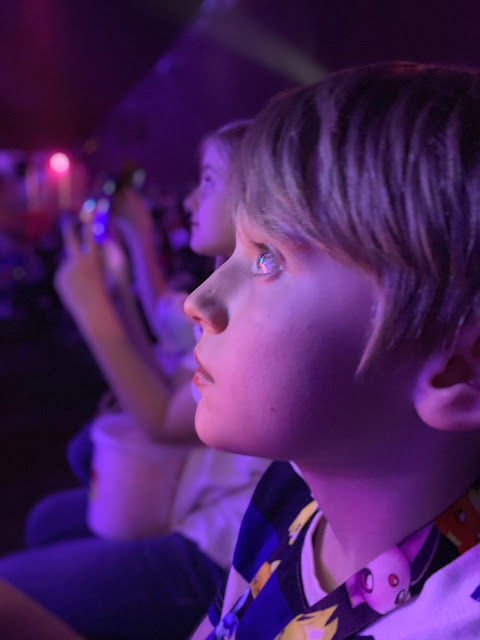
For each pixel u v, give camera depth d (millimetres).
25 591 1026
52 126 8883
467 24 2377
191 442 1106
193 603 1021
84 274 1252
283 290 301
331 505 355
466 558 314
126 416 1241
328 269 295
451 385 296
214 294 318
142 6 5633
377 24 2965
